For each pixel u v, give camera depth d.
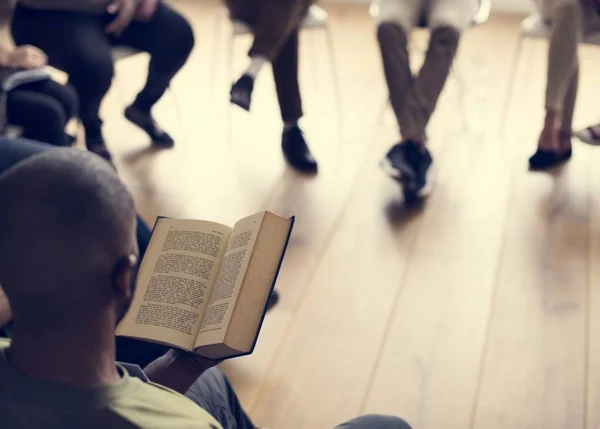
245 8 2.71
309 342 2.07
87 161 0.77
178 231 1.27
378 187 2.76
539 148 2.82
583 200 2.65
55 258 0.74
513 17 4.20
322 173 2.85
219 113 3.32
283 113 2.89
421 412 1.85
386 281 2.29
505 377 1.94
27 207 0.74
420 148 2.71
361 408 1.87
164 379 1.16
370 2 4.39
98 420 0.76
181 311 1.18
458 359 2.00
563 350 2.02
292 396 1.91
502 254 2.39
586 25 2.71
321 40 4.03
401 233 2.50
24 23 2.70
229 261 1.19
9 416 0.75
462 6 2.74
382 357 2.01
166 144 3.07
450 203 2.65
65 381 0.76
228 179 2.82
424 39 3.98
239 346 1.12
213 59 3.84
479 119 3.22
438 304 2.19
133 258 0.80
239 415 1.39
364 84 3.56
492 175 2.81
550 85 2.72
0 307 1.24
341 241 2.47
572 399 1.87
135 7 2.74
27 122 2.40
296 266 2.35
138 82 3.63
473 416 1.84
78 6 2.69
